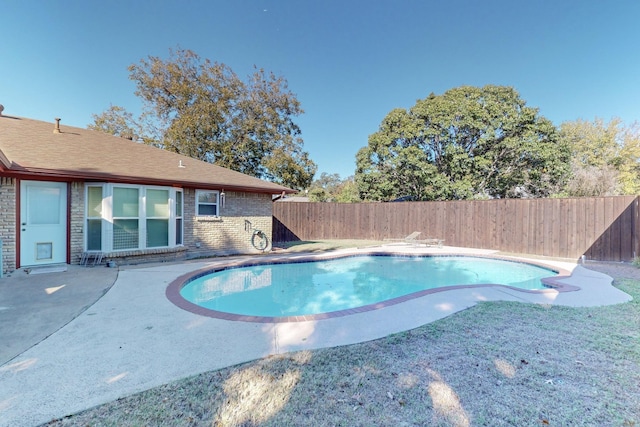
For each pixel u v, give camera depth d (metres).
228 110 23.69
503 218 13.09
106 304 5.28
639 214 9.80
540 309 5.05
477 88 20.88
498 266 11.27
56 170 7.74
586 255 10.89
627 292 6.23
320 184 61.88
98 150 10.42
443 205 15.07
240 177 13.33
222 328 4.25
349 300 7.51
